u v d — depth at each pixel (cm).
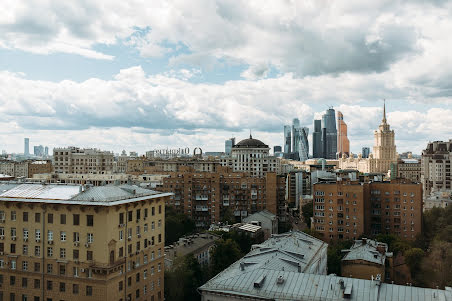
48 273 9056
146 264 9875
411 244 16450
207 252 15075
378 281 7888
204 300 8362
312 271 10369
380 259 11925
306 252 11350
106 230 8494
